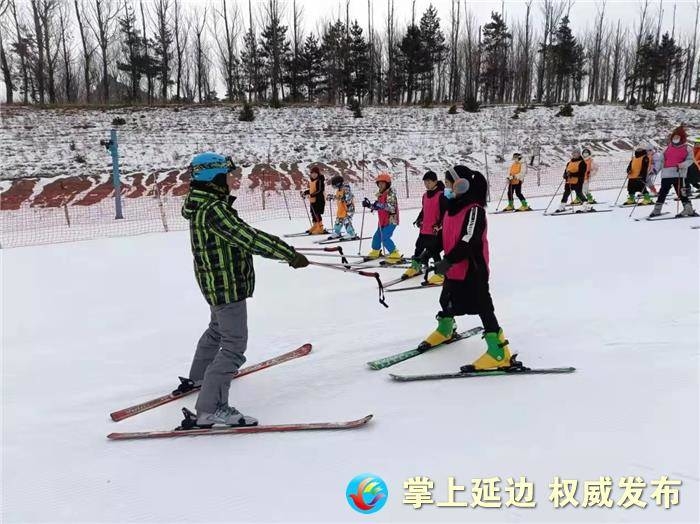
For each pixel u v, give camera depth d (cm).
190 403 379
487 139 2870
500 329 395
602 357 406
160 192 1959
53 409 379
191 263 903
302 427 325
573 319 494
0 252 1067
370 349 463
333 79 4100
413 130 2978
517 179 1365
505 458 281
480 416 329
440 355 437
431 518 239
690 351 402
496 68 4541
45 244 1162
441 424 322
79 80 4619
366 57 4178
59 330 564
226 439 322
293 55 4247
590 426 308
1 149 2403
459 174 394
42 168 2256
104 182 2102
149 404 373
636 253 755
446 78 4997
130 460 304
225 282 326
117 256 991
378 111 3297
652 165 1445
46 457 312
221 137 2719
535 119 3259
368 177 2286
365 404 357
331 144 2722
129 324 576
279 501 256
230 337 335
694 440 287
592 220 1118
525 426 313
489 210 1462
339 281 730
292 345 486
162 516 251
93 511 258
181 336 530
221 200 329
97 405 384
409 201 1805
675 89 5312
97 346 510
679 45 5384
